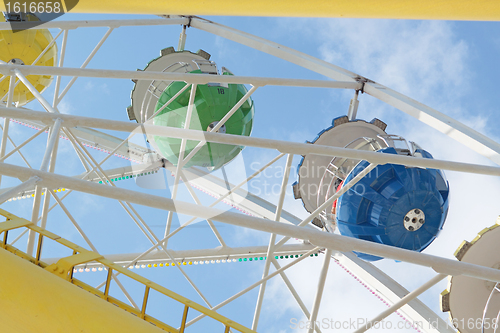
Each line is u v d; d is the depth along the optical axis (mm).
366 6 5562
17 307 3268
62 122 7031
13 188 5133
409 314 17000
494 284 11383
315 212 9984
